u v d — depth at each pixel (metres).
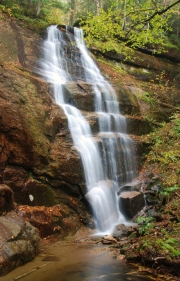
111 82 15.54
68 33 17.53
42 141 8.62
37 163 8.25
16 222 5.96
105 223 8.65
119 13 9.40
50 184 8.41
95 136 11.01
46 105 10.02
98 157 10.19
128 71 18.73
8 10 15.62
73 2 25.64
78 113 11.34
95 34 10.56
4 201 6.21
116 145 11.26
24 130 8.14
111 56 18.39
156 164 11.66
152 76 19.39
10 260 4.94
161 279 4.59
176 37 23.06
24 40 14.56
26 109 8.77
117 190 10.37
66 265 5.24
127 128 12.94
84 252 6.06
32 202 7.81
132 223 8.78
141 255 5.30
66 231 7.63
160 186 9.91
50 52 15.18
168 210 7.62
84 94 12.37
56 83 11.79
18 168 7.91
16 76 9.65
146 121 14.02
